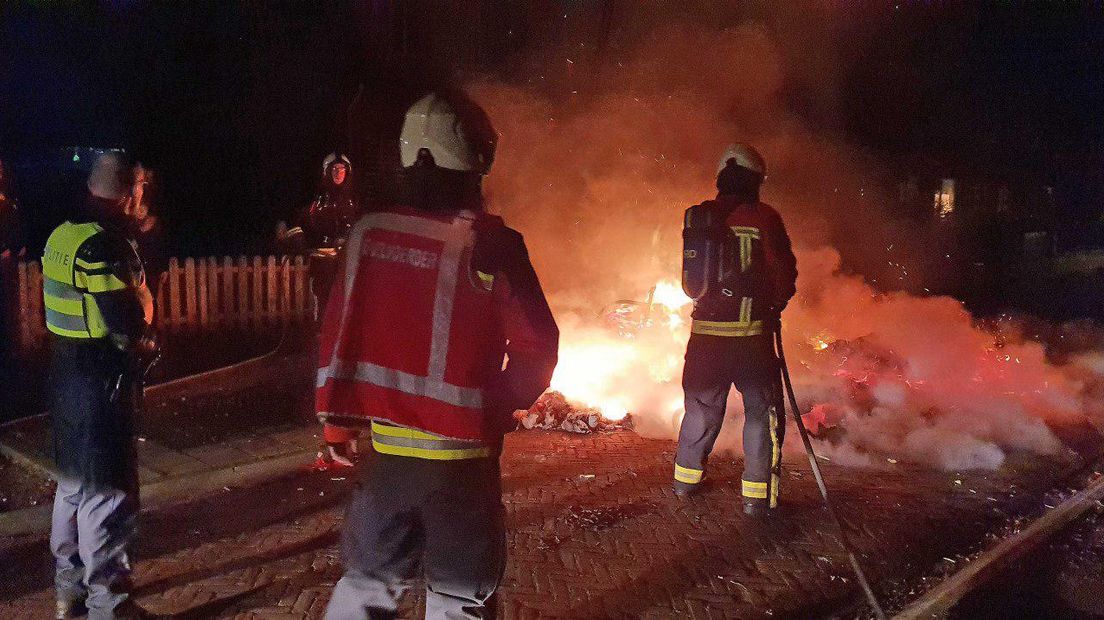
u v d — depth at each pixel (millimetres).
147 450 5750
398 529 2631
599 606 3934
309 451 5797
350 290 2570
